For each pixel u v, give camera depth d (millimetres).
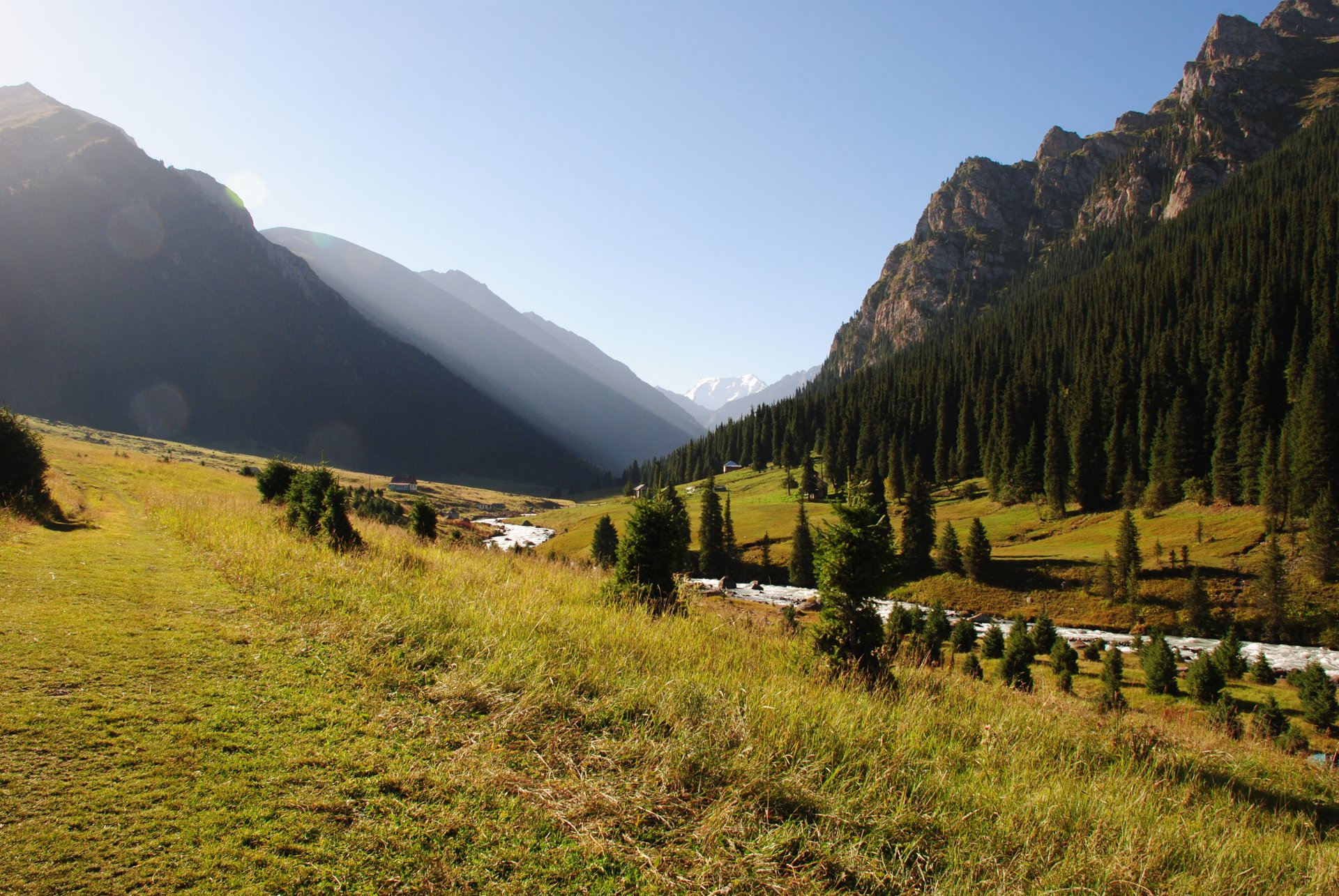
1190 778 6527
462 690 5375
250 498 35906
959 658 35531
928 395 135375
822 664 8258
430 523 25109
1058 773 5918
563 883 3270
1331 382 67750
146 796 3480
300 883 2980
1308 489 63875
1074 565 62562
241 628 6746
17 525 14422
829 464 121250
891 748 5602
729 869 3520
